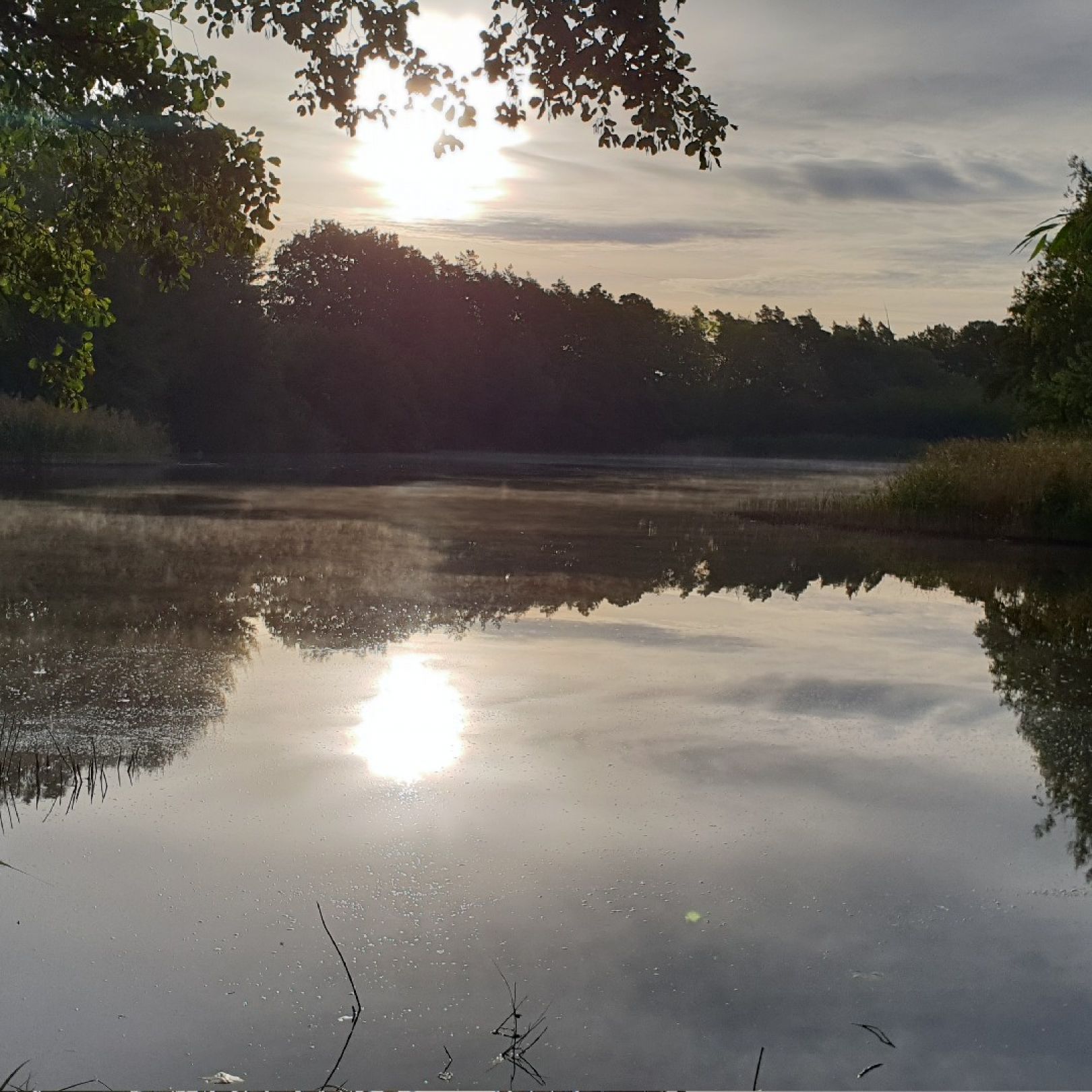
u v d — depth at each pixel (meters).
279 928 4.79
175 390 50.62
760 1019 4.24
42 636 10.35
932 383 94.62
